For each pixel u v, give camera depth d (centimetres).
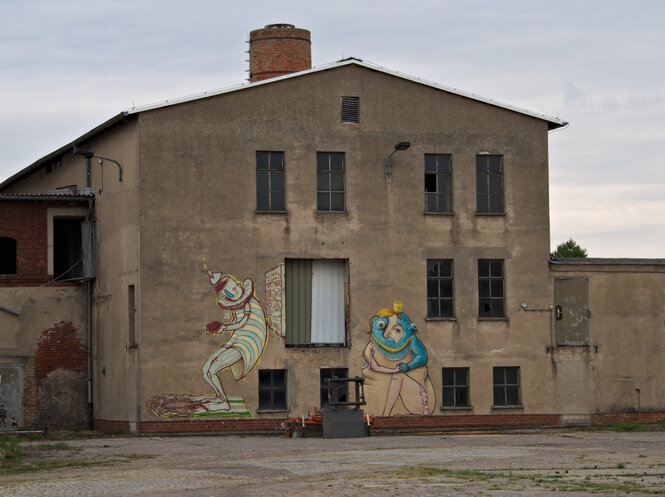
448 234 3319
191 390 3052
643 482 1638
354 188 3250
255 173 3169
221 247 3116
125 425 3116
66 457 2308
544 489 1559
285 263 3200
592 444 2528
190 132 3116
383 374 3219
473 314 3316
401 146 3219
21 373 3294
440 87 3334
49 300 3350
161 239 3066
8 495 1633
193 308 3075
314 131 3228
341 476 1773
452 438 2841
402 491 1552
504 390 3331
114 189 3247
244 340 3106
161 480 1792
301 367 3153
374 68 3281
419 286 3281
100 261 3344
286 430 2983
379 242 3259
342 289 3250
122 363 3145
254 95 3180
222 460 2152
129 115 3075
